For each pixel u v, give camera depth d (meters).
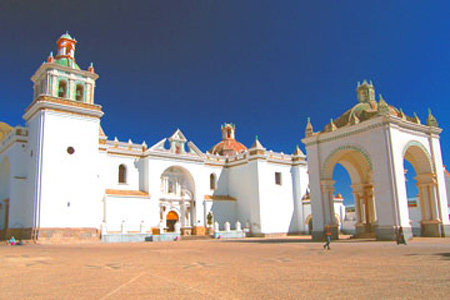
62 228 32.22
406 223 25.28
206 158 52.00
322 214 29.64
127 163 43.97
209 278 9.37
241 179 51.66
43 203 31.53
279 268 11.17
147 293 7.50
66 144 33.62
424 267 10.52
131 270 11.12
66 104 34.06
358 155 33.16
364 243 23.39
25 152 34.97
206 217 48.12
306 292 7.36
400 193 25.48
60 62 35.66
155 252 18.78
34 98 37.03
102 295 7.34
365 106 31.25
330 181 30.25
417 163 30.53
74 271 10.98
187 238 39.88
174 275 9.97
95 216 34.34
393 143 26.09
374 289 7.51
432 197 29.70
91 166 34.84
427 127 29.91
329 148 30.06
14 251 20.16
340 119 31.25
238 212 51.44
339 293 7.20
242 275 9.80
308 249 19.38
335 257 14.38
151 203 43.41
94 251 19.91
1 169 39.06
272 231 48.34
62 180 32.88
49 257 15.93
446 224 29.30
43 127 32.56
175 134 47.66
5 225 37.00
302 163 53.84
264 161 49.59
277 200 50.09
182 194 47.91
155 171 44.59
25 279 9.45
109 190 41.19
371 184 33.38
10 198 33.44
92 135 35.38
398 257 13.59
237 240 34.84
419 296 6.77
